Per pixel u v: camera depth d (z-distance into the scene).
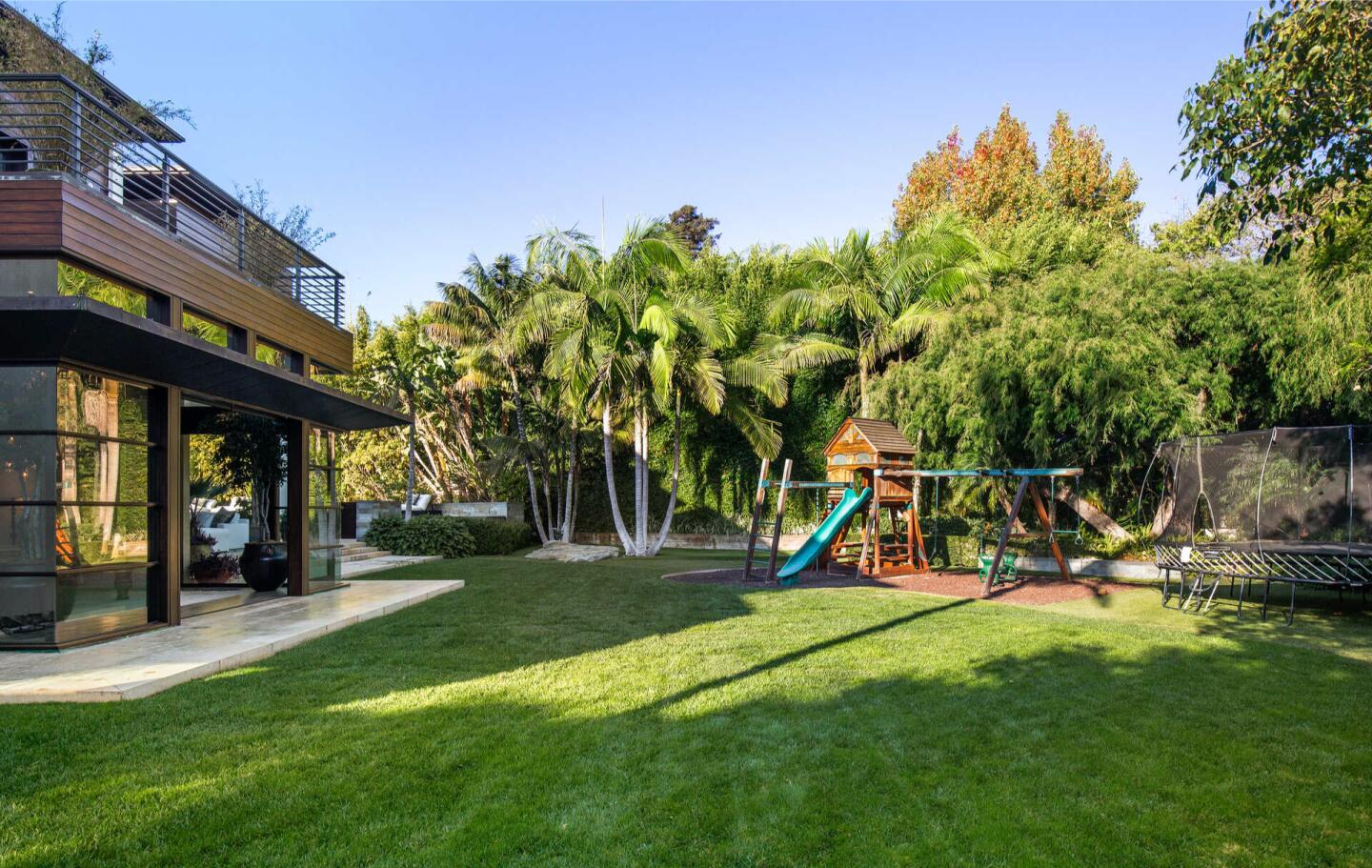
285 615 9.17
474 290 21.77
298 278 13.74
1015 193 28.42
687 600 11.12
